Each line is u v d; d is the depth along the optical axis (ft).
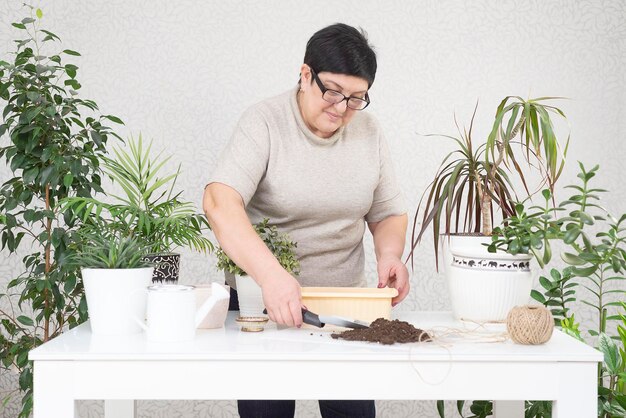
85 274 4.91
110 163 8.48
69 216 8.19
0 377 10.07
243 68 10.00
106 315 4.85
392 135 10.11
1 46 9.94
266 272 5.04
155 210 7.64
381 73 10.07
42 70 8.16
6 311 10.02
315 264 6.60
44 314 8.55
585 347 4.64
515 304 5.36
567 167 10.12
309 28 10.00
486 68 10.09
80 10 9.94
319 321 4.94
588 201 10.08
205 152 10.05
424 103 10.10
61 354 4.31
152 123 10.02
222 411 10.08
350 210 6.47
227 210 5.55
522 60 10.09
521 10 10.09
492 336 4.95
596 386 4.41
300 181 6.18
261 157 6.02
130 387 4.34
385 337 4.67
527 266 5.40
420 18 10.06
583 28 10.11
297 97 6.27
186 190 10.04
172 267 5.62
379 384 4.37
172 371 4.34
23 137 8.27
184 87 10.00
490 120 10.09
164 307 4.64
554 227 5.24
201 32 9.98
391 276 6.23
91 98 9.97
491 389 4.39
